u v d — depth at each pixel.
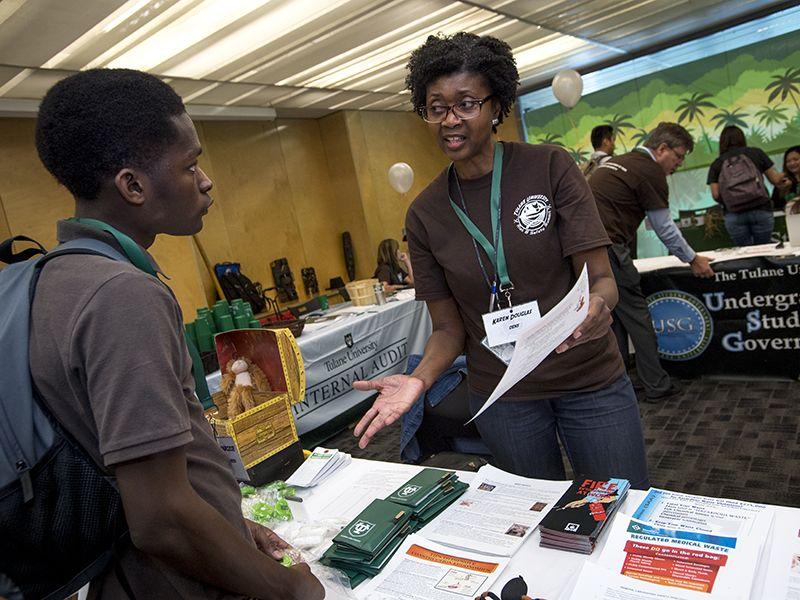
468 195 1.58
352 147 8.00
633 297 3.82
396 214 8.60
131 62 4.56
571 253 1.49
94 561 0.83
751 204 5.77
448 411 2.67
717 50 7.21
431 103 1.45
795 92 6.86
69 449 0.78
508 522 1.32
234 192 7.13
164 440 0.73
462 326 1.72
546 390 1.59
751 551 1.04
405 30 5.13
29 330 0.78
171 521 0.75
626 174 3.64
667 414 3.65
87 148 0.82
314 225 8.02
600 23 6.18
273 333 1.93
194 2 3.74
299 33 4.66
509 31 5.81
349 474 1.77
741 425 3.31
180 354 0.83
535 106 8.70
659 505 1.24
